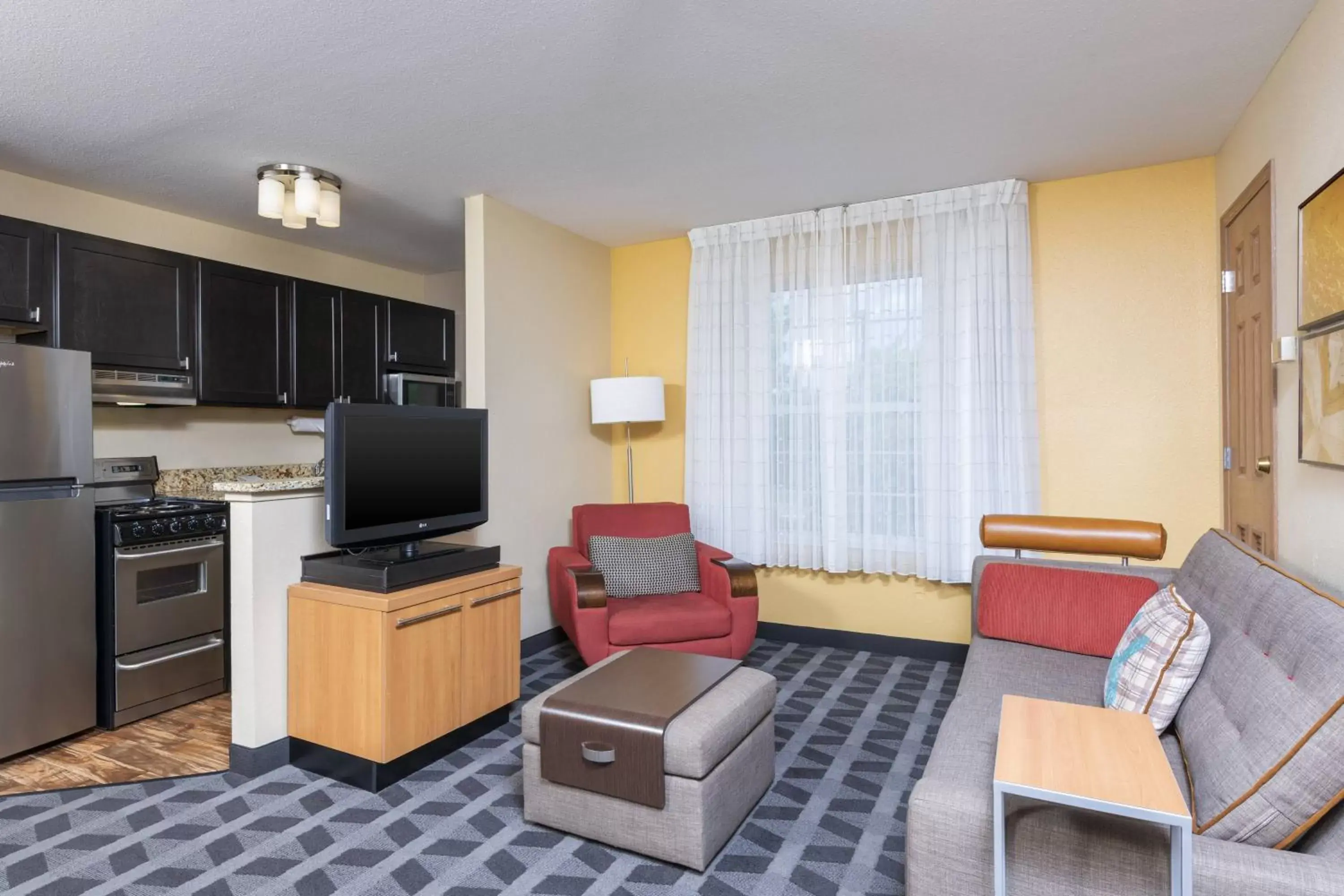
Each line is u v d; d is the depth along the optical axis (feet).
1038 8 6.92
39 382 9.19
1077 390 11.51
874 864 6.50
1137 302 11.13
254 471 13.98
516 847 6.78
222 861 6.56
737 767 6.98
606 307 15.53
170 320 11.25
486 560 9.50
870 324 12.74
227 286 12.05
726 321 13.94
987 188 11.69
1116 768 4.05
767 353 13.55
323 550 9.05
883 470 12.63
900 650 12.75
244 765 8.32
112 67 7.75
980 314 11.71
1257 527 8.96
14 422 8.92
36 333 10.03
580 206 12.82
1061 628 8.32
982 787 4.86
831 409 12.94
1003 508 11.61
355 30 7.13
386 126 9.37
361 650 7.93
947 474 12.00
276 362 12.77
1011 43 7.54
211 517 11.24
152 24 6.91
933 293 12.16
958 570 11.89
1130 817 3.69
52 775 8.43
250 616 8.23
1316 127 6.81
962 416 11.84
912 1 6.78
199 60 7.63
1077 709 4.95
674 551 12.18
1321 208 6.41
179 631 10.80
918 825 4.71
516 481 12.93
